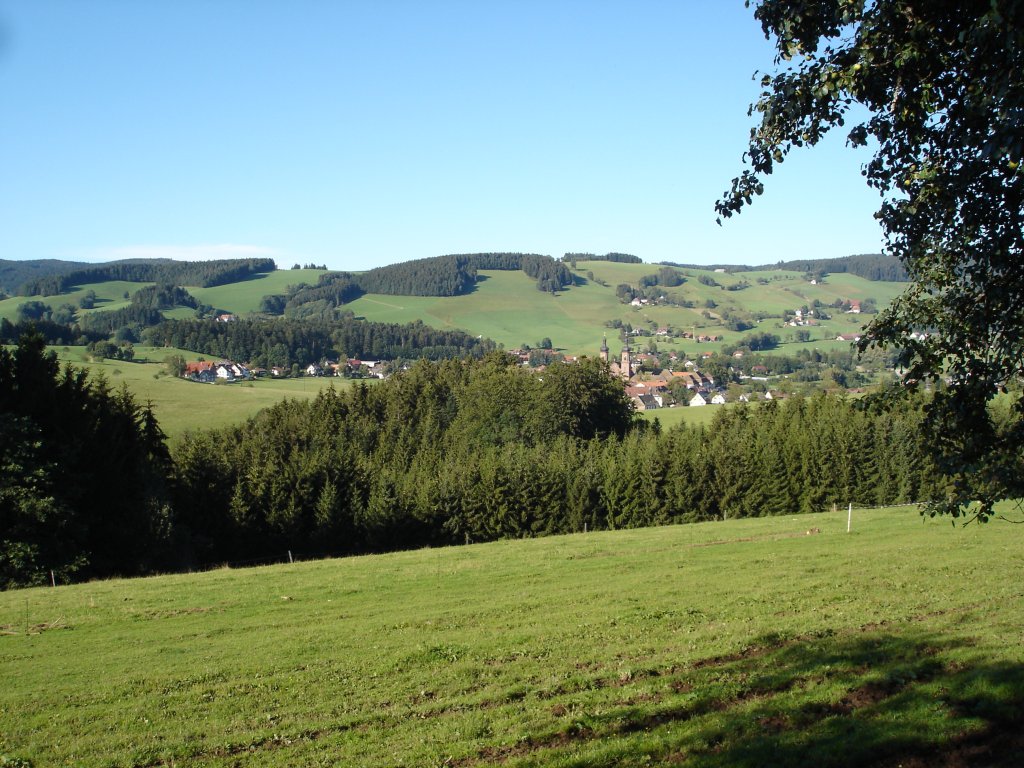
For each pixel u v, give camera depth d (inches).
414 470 3097.9
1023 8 292.4
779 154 392.2
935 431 402.6
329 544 2691.9
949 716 493.7
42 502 1637.6
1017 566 1072.2
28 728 601.0
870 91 374.3
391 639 839.7
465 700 603.5
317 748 525.0
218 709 625.0
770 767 438.0
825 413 3319.4
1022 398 363.3
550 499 2930.6
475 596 1077.8
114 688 698.2
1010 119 294.5
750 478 3048.7
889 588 960.3
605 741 494.0
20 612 1077.1
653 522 2994.6
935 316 406.9
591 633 806.5
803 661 635.5
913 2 345.4
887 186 401.7
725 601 939.3
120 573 1932.8
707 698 556.7
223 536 2640.3
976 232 371.6
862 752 449.7
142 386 5757.9
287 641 855.7
